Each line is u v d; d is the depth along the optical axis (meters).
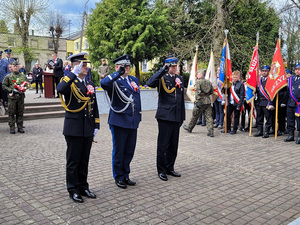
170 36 20.48
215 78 9.89
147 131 9.48
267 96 8.42
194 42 17.17
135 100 4.65
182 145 7.53
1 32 30.81
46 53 43.69
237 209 3.90
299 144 7.79
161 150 5.00
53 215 3.63
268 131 8.65
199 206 3.98
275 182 4.96
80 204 3.96
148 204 4.01
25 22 30.42
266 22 21.34
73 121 3.98
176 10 20.14
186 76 26.14
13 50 31.42
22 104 8.78
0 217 3.55
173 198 4.23
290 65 22.84
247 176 5.25
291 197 4.33
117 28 19.62
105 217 3.61
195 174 5.32
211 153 6.79
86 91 4.05
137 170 5.48
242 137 8.70
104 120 11.62
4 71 10.69
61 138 8.15
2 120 10.59
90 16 22.80
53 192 4.36
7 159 6.03
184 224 3.47
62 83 3.83
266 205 4.04
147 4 20.98
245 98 9.18
